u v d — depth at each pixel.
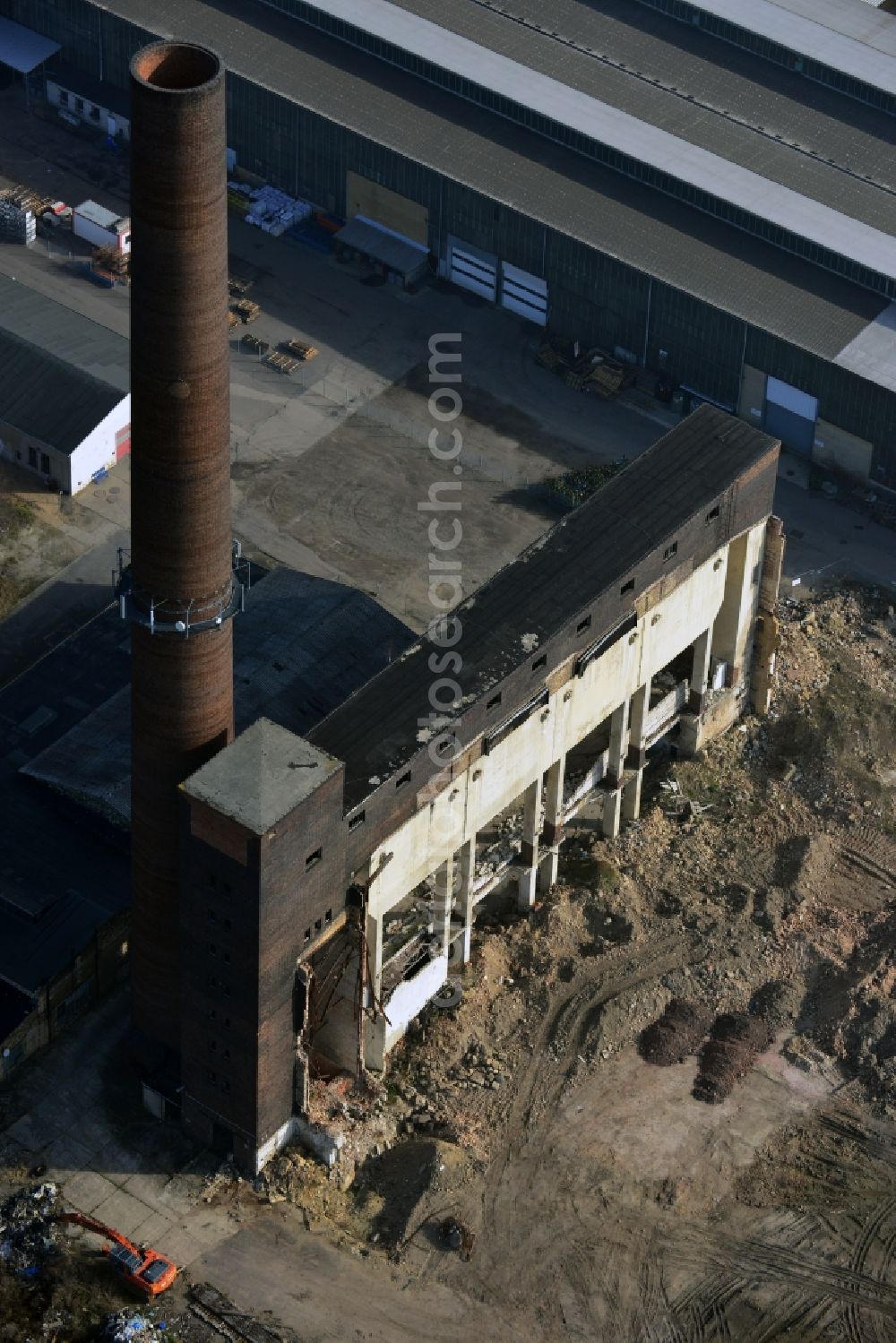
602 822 173.38
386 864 145.88
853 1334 143.62
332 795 135.88
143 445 125.50
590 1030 159.00
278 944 138.00
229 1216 147.38
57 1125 151.25
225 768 134.88
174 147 114.75
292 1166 149.25
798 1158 153.62
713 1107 156.25
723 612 174.50
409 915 157.38
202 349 121.88
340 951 145.38
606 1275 145.88
